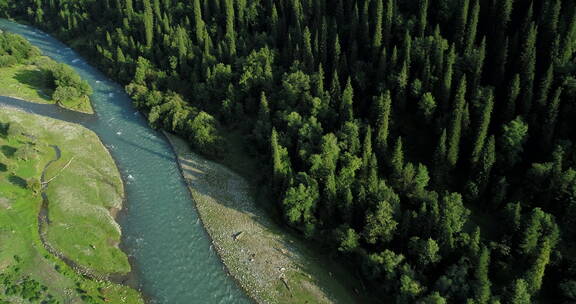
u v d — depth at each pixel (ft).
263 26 558.15
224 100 490.90
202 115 471.21
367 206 335.26
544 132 328.90
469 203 343.46
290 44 485.15
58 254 346.95
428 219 301.63
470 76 378.32
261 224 377.30
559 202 305.12
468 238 292.40
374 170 340.18
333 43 463.42
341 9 480.23
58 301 310.65
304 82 436.35
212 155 454.40
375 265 302.04
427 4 431.43
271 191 388.78
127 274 337.11
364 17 443.73
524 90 343.87
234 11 562.66
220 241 364.99
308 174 369.91
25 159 434.71
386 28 433.07
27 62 651.25
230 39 520.83
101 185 421.18
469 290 270.87
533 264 262.26
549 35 362.53
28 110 535.60
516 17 404.57
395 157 349.00
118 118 533.96
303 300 316.81
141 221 386.73
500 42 378.94
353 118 403.54
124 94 586.45
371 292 316.40
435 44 392.47
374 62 430.61
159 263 347.36
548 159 327.06
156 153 472.03
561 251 291.99
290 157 406.21
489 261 287.69
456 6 422.41
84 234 363.15
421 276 290.76
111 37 642.22
